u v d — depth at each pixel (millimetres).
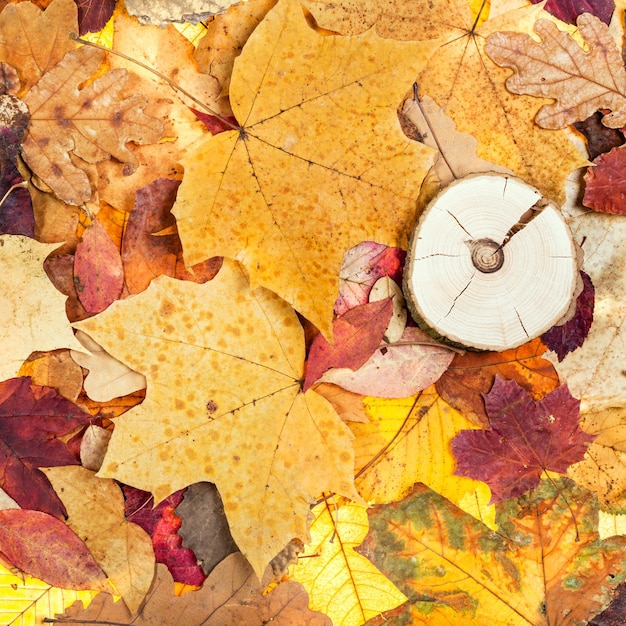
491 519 728
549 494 730
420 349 721
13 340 694
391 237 705
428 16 714
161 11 708
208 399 697
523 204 707
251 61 682
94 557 701
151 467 691
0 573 700
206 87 714
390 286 721
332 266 694
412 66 685
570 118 721
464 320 707
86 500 704
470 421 730
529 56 718
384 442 727
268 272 690
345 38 682
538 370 731
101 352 701
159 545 715
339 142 693
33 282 695
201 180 686
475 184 704
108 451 687
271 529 697
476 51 718
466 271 704
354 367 702
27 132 702
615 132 730
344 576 722
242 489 697
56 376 707
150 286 691
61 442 704
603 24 720
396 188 700
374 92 688
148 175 716
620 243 735
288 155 691
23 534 695
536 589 724
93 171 709
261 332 702
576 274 712
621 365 734
